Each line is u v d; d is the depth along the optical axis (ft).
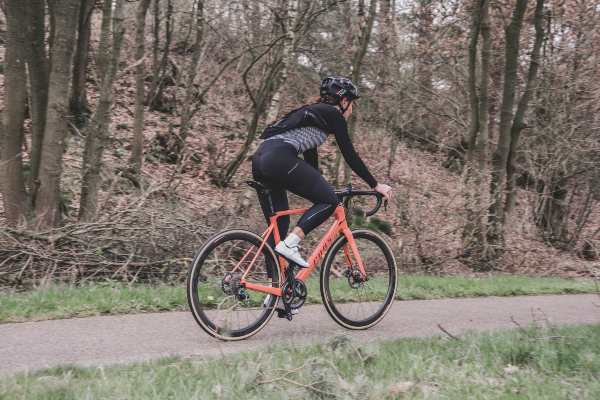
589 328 16.55
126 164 37.32
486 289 25.20
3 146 25.73
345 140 15.30
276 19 43.88
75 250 23.63
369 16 41.27
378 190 16.07
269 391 10.52
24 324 15.56
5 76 25.49
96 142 27.50
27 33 25.20
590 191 44.73
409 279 26.27
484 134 38.65
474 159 38.88
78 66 45.01
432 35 49.85
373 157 51.16
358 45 43.70
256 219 30.53
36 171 26.18
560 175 44.75
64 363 12.19
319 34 54.03
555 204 46.14
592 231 50.29
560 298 24.85
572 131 43.21
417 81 52.39
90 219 26.35
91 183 27.32
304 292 15.55
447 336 15.74
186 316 17.26
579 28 45.70
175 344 14.35
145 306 17.94
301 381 11.01
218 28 58.18
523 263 37.35
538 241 42.57
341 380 10.74
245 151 45.57
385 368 12.27
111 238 24.18
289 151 14.87
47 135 25.22
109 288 20.12
